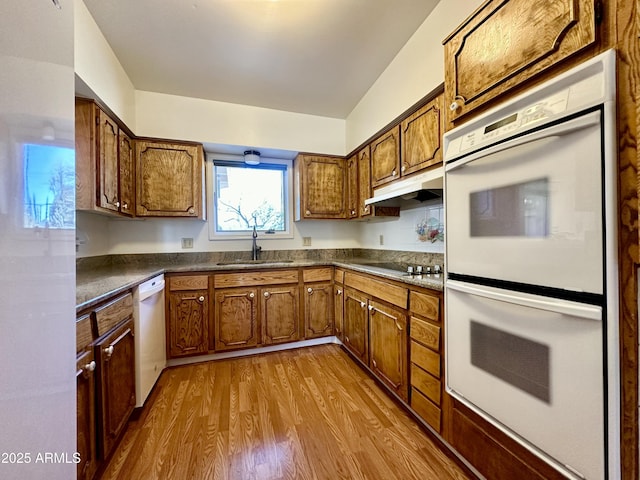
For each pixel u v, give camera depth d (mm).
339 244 3369
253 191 3117
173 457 1333
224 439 1457
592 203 742
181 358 2367
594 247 740
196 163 2592
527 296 901
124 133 2195
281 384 2027
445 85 1317
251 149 2863
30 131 542
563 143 807
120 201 2094
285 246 3172
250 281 2518
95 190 1720
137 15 1658
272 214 3182
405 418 1634
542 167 862
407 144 2000
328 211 3020
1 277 461
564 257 809
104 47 1807
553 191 832
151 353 1894
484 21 1099
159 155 2469
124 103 2172
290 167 3205
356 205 2859
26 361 520
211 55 2047
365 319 2137
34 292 546
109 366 1250
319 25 1796
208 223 2896
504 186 988
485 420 1113
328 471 1254
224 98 2641
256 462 1304
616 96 708
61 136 646
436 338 1386
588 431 764
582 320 772
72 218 682
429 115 1768
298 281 2676
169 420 1615
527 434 925
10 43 489
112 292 1275
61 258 635
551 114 834
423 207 2285
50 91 608
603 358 729
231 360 2449
